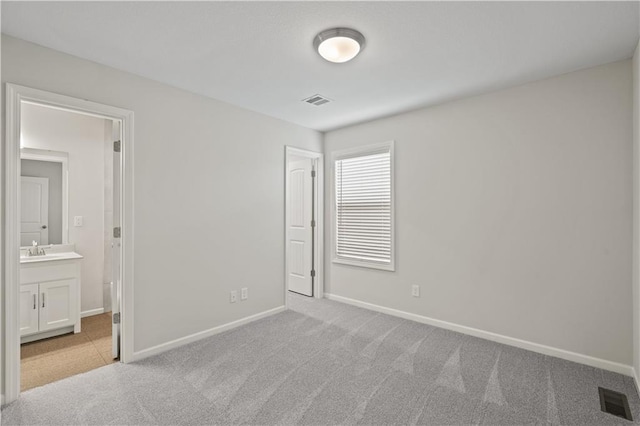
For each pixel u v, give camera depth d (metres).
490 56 2.35
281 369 2.49
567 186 2.63
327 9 1.81
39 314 3.03
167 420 1.89
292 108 3.51
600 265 2.49
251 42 2.17
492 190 3.03
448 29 2.01
